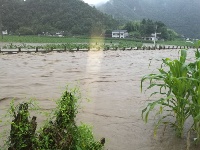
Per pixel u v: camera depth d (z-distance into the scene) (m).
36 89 6.25
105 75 9.03
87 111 4.45
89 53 22.12
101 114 4.31
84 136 2.31
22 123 2.06
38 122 3.69
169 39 78.44
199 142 3.18
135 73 9.85
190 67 3.29
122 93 6.03
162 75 3.22
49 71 9.64
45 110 4.36
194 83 3.14
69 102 2.36
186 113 3.27
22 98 5.30
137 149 3.03
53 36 69.75
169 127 3.70
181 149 3.03
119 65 12.72
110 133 3.48
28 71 9.48
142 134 3.46
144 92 5.93
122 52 25.98
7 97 5.34
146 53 25.45
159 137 3.36
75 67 11.20
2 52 19.05
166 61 3.43
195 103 3.07
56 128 2.21
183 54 3.32
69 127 2.30
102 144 2.43
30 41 46.25
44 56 17.05
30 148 2.07
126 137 3.36
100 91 6.21
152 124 3.84
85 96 5.60
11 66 10.92
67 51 23.61
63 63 12.77
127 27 83.38
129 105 4.93
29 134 2.09
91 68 11.04
